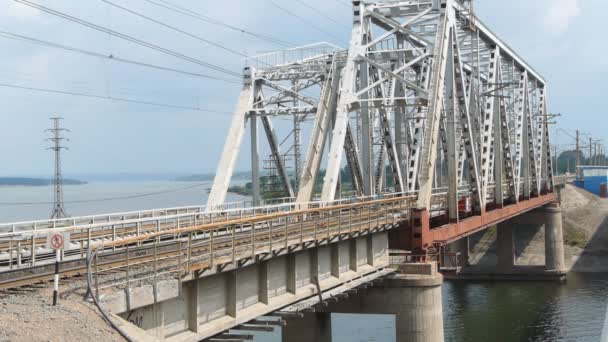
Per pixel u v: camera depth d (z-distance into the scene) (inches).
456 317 2556.6
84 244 1116.5
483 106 2901.1
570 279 3494.1
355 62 1823.3
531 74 3619.6
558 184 4323.3
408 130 2223.2
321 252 1317.7
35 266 854.5
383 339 2119.8
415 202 1747.0
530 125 3479.3
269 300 1127.6
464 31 2261.3
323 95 1961.1
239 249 1032.8
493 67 2628.0
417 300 1530.5
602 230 4222.4
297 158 2363.4
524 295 3009.4
